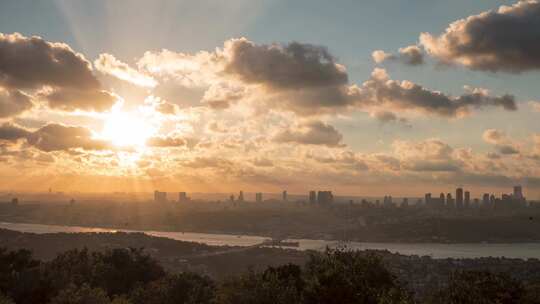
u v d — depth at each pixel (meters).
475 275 61.50
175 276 88.25
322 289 55.66
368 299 55.53
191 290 82.56
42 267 94.25
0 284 77.81
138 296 83.94
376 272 62.12
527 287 68.56
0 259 96.50
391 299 53.22
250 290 56.69
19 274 82.88
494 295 58.41
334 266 60.00
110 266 102.75
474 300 56.84
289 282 60.97
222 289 58.47
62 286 84.44
